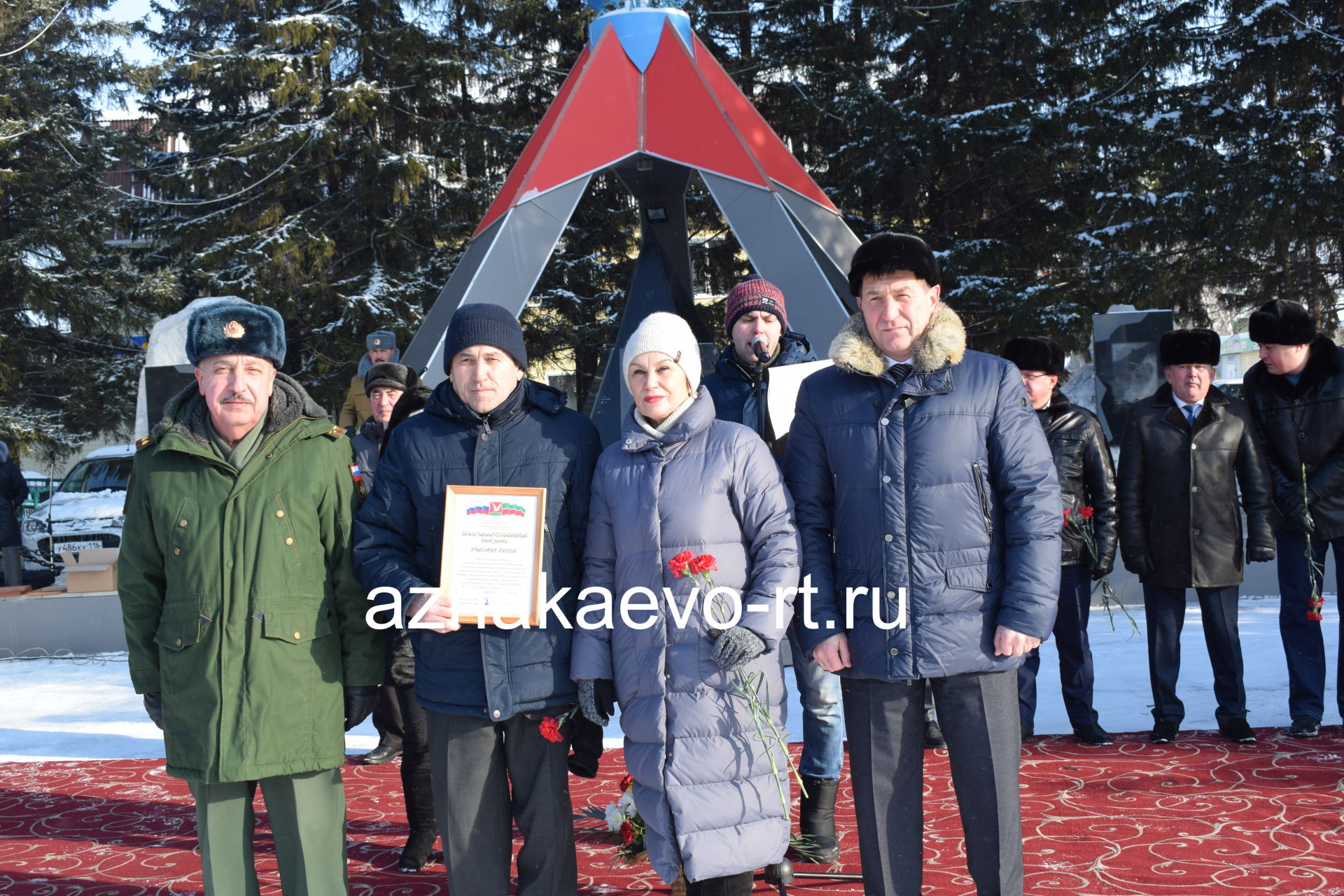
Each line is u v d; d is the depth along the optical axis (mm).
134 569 2963
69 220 20219
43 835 4398
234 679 2822
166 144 23766
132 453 13391
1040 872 3500
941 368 2840
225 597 2844
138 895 3688
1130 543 5121
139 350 21000
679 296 10023
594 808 3686
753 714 2701
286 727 2838
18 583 9664
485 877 2889
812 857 3557
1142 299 16266
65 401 19797
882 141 16750
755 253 7250
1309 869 3430
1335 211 15766
